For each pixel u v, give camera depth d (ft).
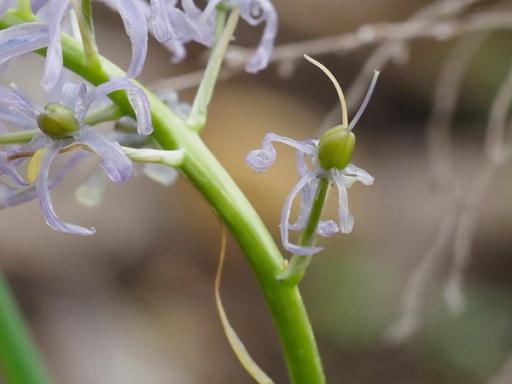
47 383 0.73
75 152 0.67
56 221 0.61
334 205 1.73
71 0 0.62
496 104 0.97
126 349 1.51
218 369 1.58
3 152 0.62
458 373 1.59
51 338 1.48
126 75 0.61
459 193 0.96
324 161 0.61
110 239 1.63
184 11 0.68
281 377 1.61
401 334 0.95
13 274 1.53
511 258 1.77
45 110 0.61
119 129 0.67
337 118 1.19
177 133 0.65
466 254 0.94
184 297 1.64
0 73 0.64
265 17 0.69
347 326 1.63
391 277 1.68
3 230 1.56
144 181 1.72
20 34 0.62
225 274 1.70
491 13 1.00
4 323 0.72
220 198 0.65
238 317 1.65
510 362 1.01
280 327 0.66
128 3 0.61
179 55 0.70
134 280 1.63
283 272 0.66
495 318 1.66
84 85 0.61
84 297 1.55
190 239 1.71
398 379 1.59
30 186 0.66
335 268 1.68
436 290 1.60
